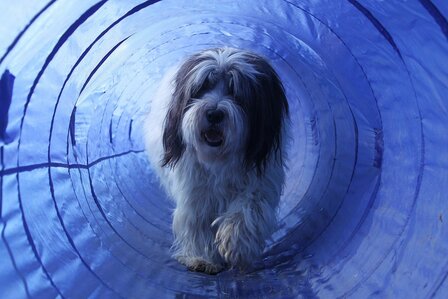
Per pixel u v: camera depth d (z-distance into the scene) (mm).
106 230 1801
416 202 1489
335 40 1917
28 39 1459
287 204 2010
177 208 1743
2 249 1363
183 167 1684
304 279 1642
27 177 1526
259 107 1603
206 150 1588
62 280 1465
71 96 1812
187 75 1632
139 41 2074
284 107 1728
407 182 1551
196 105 1559
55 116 1713
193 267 1724
